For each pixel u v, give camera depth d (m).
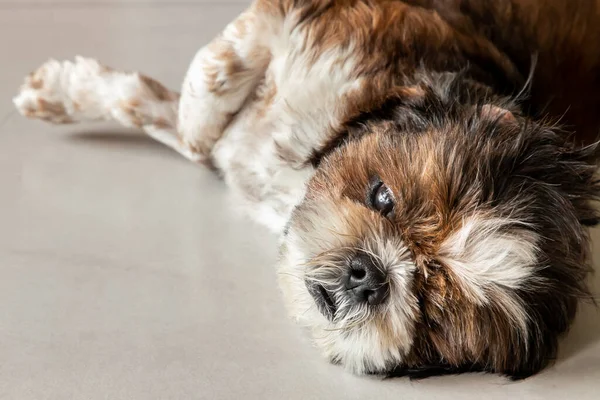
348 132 0.72
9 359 0.68
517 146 0.68
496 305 0.65
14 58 0.96
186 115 0.81
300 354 0.70
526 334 0.66
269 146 0.77
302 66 0.76
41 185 0.82
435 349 0.67
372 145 0.69
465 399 0.67
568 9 0.85
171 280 0.74
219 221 0.80
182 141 0.83
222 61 0.78
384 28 0.76
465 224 0.65
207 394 0.67
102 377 0.67
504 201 0.66
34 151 0.85
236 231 0.79
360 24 0.76
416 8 0.80
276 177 0.76
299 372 0.68
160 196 0.82
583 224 0.69
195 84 0.79
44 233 0.78
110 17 1.08
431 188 0.66
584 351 0.70
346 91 0.74
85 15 1.08
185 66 0.98
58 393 0.67
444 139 0.67
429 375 0.68
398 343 0.66
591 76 0.84
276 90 0.77
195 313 0.72
